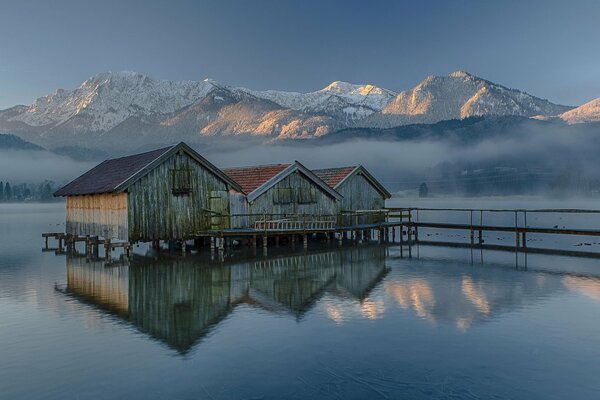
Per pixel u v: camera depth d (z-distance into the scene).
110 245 30.42
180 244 37.84
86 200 35.41
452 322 15.51
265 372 11.61
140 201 30.27
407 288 21.03
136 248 38.22
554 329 14.66
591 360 12.17
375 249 36.09
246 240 37.41
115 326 15.43
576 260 30.02
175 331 14.81
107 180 33.00
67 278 24.53
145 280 23.47
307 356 12.59
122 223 30.06
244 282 22.67
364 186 44.69
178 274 25.09
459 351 12.87
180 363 12.19
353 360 12.30
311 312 16.92
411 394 10.45
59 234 38.75
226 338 14.09
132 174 29.94
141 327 15.30
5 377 11.41
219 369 11.80
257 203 36.34
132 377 11.38
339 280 23.08
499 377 11.23
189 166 32.69
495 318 15.92
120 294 20.27
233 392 10.58
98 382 11.10
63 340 14.05
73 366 12.05
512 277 23.77
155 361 12.34
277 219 37.28
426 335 14.20
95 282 23.19
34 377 11.40
